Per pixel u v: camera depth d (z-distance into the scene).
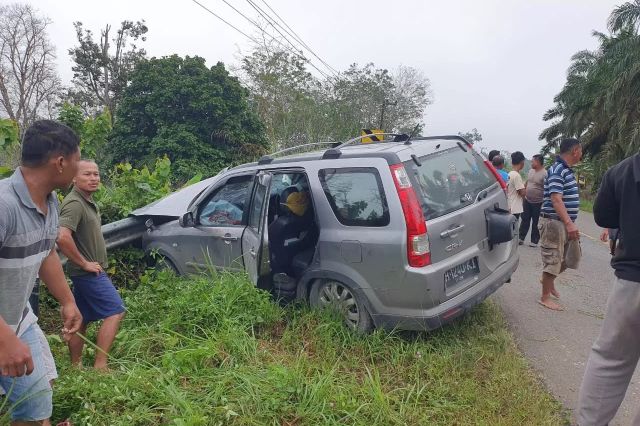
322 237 4.30
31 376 2.51
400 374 3.70
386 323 4.07
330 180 4.32
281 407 3.05
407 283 3.84
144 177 7.32
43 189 2.42
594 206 2.88
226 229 5.03
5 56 39.97
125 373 3.36
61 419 2.98
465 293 4.05
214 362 3.73
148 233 5.87
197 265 5.20
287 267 4.82
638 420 2.75
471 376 3.68
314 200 4.38
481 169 4.80
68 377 3.22
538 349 4.33
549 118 40.38
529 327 4.84
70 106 8.53
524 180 9.69
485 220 4.36
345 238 4.14
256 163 5.07
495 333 4.42
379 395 3.16
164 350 3.91
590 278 6.86
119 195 6.82
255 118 22.77
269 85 23.14
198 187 6.10
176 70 22.58
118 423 2.79
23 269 2.37
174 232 5.54
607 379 2.74
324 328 4.16
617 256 2.71
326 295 4.46
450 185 4.27
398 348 3.95
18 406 2.51
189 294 4.48
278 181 5.21
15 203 2.27
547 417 3.16
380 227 3.96
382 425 3.00
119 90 41.00
